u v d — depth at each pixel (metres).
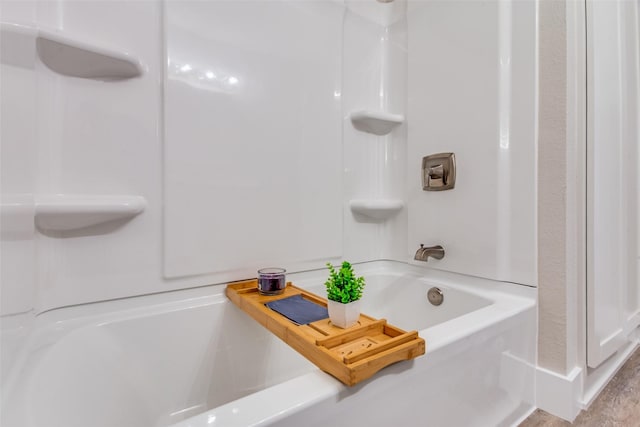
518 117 1.18
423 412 0.74
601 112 1.19
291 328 0.76
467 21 1.32
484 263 1.26
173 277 1.06
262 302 0.98
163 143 1.04
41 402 0.58
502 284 1.21
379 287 1.62
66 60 0.86
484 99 1.26
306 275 1.38
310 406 0.54
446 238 1.40
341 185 1.49
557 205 1.09
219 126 1.15
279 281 1.08
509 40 1.21
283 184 1.31
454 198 1.37
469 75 1.31
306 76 1.37
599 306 1.20
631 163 1.43
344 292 0.76
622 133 1.35
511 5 1.21
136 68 0.97
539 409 1.12
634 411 1.10
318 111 1.41
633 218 1.46
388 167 1.66
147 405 0.95
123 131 0.98
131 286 0.99
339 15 1.48
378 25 1.66
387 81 1.67
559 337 1.08
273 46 1.28
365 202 1.55
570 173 1.08
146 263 1.02
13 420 0.49
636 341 1.62
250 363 1.15
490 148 1.24
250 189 1.22
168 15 1.05
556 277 1.09
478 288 1.28
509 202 1.20
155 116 1.03
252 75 1.22
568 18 1.07
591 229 1.13
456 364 0.82
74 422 0.67
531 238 1.15
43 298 0.84
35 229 0.81
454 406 0.82
